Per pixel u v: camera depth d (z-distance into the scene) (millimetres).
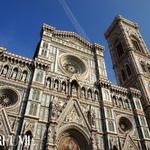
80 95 46094
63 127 37938
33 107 36969
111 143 39719
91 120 41812
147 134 46812
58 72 47750
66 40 58156
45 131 35594
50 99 41500
